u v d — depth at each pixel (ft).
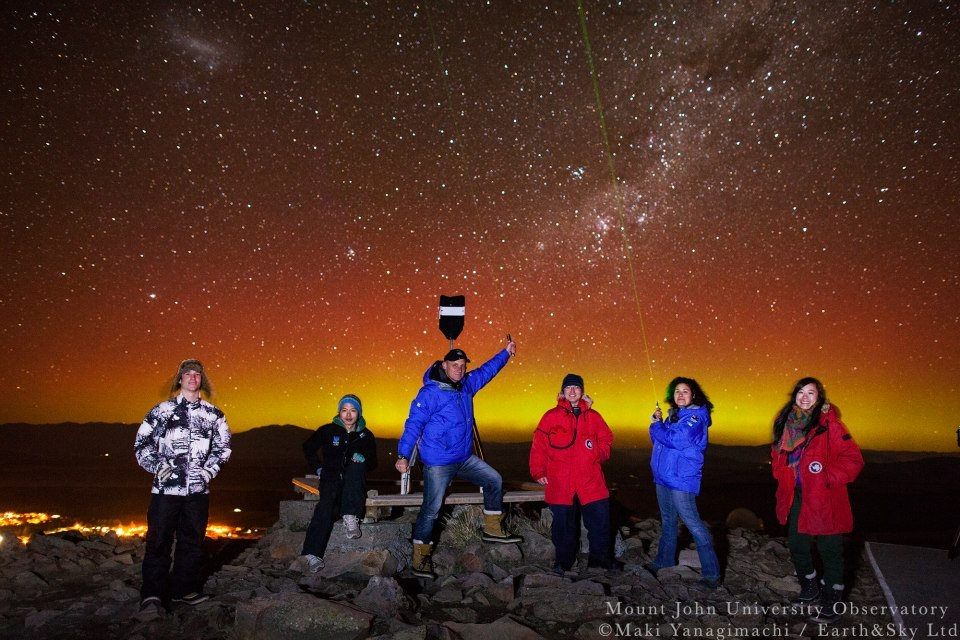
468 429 18.83
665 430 18.84
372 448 19.65
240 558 20.29
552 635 14.42
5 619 14.97
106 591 16.44
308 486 21.44
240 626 13.66
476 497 20.97
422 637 13.39
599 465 19.53
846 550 22.50
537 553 20.31
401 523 19.90
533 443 19.47
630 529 24.67
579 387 19.34
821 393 15.85
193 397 16.10
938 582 18.40
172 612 15.03
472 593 16.87
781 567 20.48
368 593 15.40
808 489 15.58
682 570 19.01
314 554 18.35
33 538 21.35
